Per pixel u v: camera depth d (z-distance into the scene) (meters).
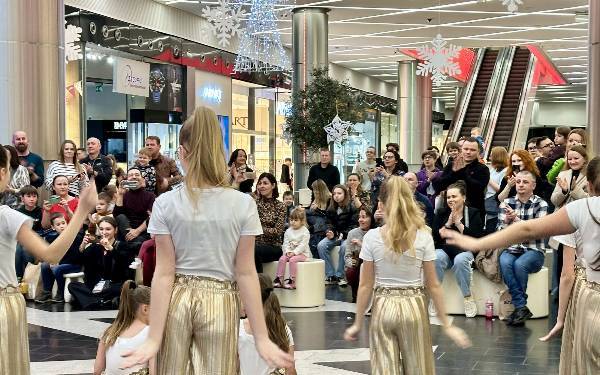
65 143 11.70
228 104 25.14
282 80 28.72
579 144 8.78
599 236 3.50
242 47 22.00
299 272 10.62
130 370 4.96
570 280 4.48
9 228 3.91
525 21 24.61
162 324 3.39
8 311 3.98
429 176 12.84
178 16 21.95
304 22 22.23
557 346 8.12
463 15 23.64
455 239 3.47
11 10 11.97
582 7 22.17
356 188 12.59
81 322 9.40
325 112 20.72
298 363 7.46
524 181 9.27
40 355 7.82
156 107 21.12
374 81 41.03
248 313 3.45
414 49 30.64
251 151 26.97
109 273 10.47
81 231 10.69
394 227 4.91
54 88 12.29
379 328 4.93
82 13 17.78
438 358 7.64
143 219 10.81
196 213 3.38
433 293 4.99
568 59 33.66
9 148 11.18
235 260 3.46
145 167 11.84
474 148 9.98
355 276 10.80
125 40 19.47
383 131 43.62
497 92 30.33
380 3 21.75
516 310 9.30
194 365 3.40
